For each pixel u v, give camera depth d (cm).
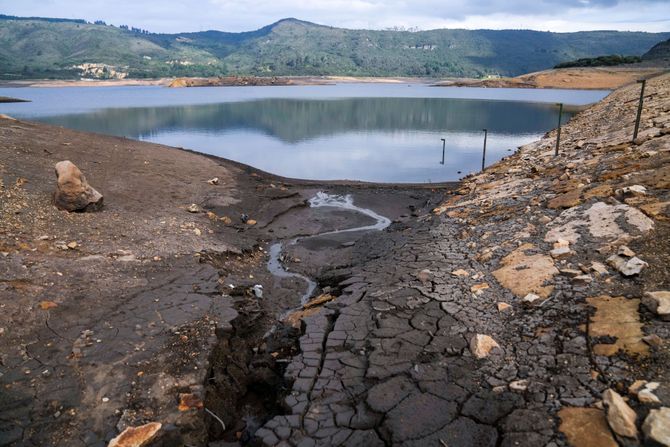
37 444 398
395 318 561
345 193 1633
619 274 514
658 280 479
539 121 3997
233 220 1214
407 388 429
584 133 1655
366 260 895
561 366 408
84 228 878
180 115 4556
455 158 2412
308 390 455
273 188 1559
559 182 974
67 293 633
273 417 455
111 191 1185
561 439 333
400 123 3912
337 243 1118
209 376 509
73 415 430
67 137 1689
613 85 8562
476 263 700
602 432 327
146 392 462
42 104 5944
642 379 362
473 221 935
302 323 610
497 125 3734
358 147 2744
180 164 1688
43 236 790
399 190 1681
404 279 687
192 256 854
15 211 857
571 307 486
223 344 574
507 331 488
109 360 507
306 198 1560
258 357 580
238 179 1645
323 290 794
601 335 428
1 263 663
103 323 580
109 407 441
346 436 386
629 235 589
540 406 370
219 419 461
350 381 458
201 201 1292
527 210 856
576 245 622
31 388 457
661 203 639
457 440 358
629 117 1538
